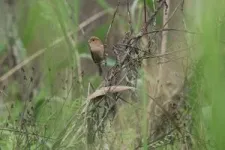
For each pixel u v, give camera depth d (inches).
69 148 249.9
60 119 277.4
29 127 275.0
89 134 249.4
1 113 345.1
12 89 376.2
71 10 361.4
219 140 104.0
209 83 105.6
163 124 262.2
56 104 306.5
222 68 110.9
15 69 381.4
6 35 430.9
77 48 366.6
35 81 363.3
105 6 386.6
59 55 359.6
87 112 249.6
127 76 253.0
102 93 246.5
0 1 446.9
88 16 462.0
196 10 159.8
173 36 289.3
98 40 266.8
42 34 386.6
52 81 347.3
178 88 271.3
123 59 253.3
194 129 250.4
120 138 257.9
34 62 411.5
